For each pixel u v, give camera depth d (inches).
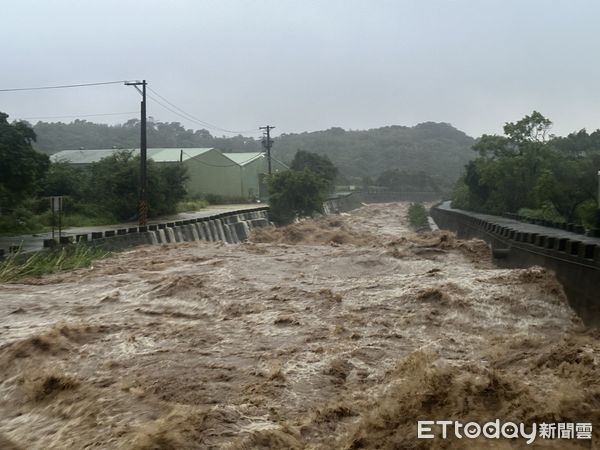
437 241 944.9
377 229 2047.2
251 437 262.7
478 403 271.9
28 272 749.9
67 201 1519.4
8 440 271.3
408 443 247.9
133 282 681.6
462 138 6796.3
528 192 1466.5
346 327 465.7
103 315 526.3
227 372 364.8
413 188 4237.2
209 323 495.5
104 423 282.7
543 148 1485.0
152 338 448.1
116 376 362.3
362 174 4992.6
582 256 484.4
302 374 355.3
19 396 333.1
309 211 2036.2
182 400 317.7
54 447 260.4
